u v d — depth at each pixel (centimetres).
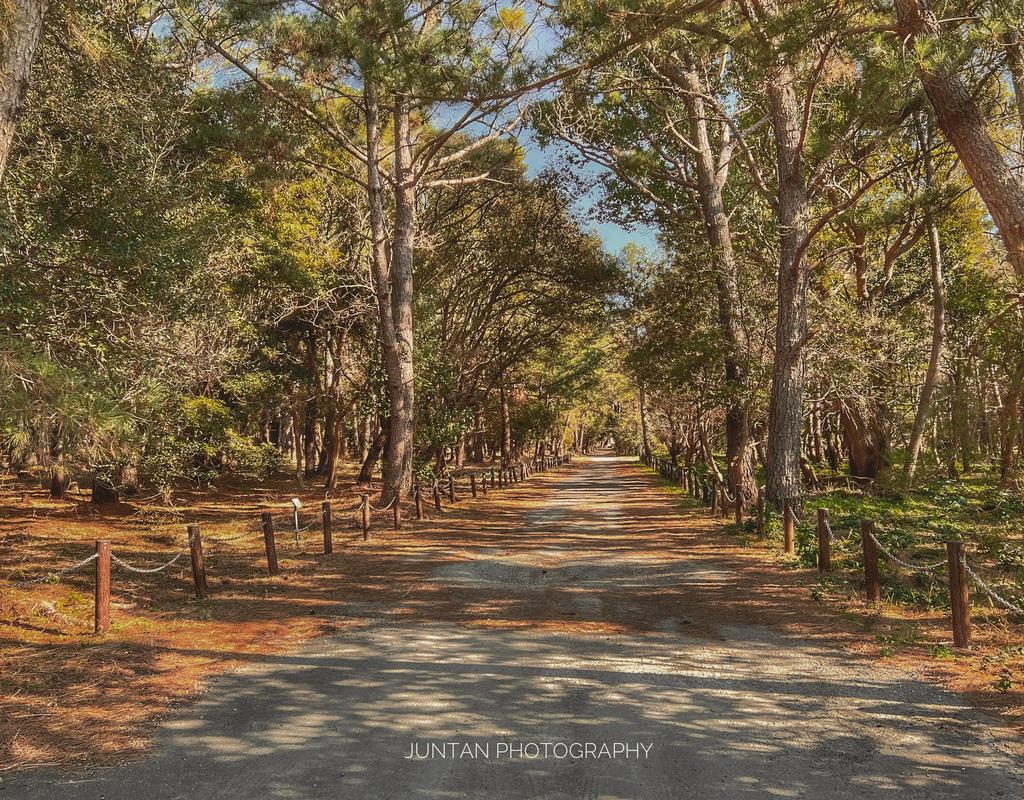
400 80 1078
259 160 1806
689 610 865
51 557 1182
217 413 1888
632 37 971
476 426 4591
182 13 1537
